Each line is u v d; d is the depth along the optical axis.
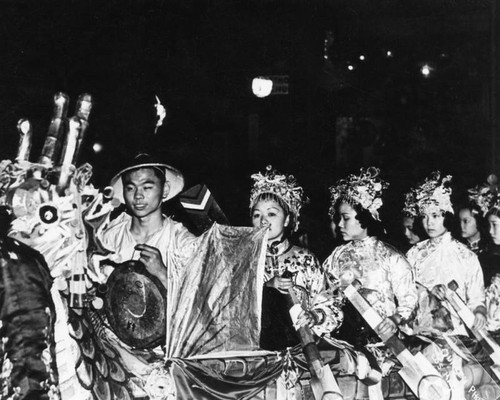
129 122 8.30
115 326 7.67
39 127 7.82
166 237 8.15
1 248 6.11
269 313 8.56
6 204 6.94
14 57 7.87
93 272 7.52
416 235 9.85
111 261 7.71
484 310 9.86
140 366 7.72
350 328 9.02
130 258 7.95
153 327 7.91
